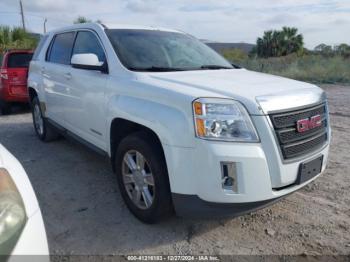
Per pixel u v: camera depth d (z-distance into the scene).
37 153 5.25
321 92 3.29
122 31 4.06
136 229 3.12
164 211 3.00
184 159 2.65
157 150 2.93
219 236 3.02
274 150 2.65
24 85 8.24
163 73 3.44
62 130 4.93
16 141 5.94
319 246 2.88
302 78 14.38
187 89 2.84
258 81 3.23
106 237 2.99
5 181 1.80
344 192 3.88
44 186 4.03
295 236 3.02
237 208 2.65
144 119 2.96
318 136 3.11
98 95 3.72
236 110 2.62
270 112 2.66
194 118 2.60
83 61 3.66
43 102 5.47
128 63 3.56
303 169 2.88
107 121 3.57
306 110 2.93
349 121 7.25
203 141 2.56
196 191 2.65
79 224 3.20
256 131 2.62
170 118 2.73
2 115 8.50
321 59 18.16
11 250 1.59
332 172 4.45
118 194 3.83
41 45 5.84
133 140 3.10
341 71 15.00
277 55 37.62
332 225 3.20
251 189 2.60
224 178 2.57
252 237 3.01
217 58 4.46
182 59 4.01
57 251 2.78
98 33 4.03
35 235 1.73
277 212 3.43
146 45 3.95
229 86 2.92
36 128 6.11
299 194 3.83
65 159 4.96
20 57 8.34
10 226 1.63
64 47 4.88
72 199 3.71
